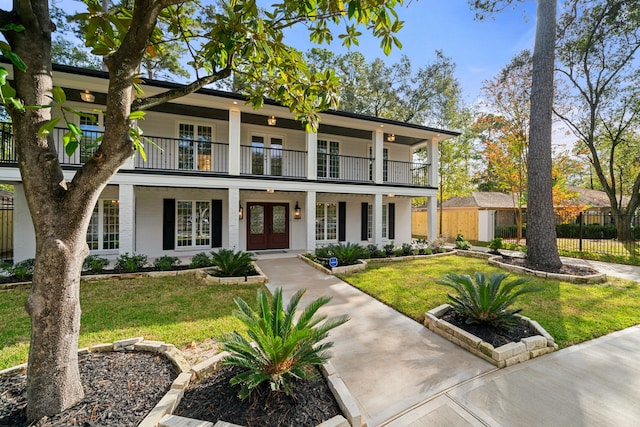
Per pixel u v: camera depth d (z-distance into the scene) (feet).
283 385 6.64
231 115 27.02
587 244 39.11
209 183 26.30
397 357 9.79
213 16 8.10
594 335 11.42
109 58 5.89
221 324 12.10
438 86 56.65
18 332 11.10
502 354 9.24
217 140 31.53
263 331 7.68
